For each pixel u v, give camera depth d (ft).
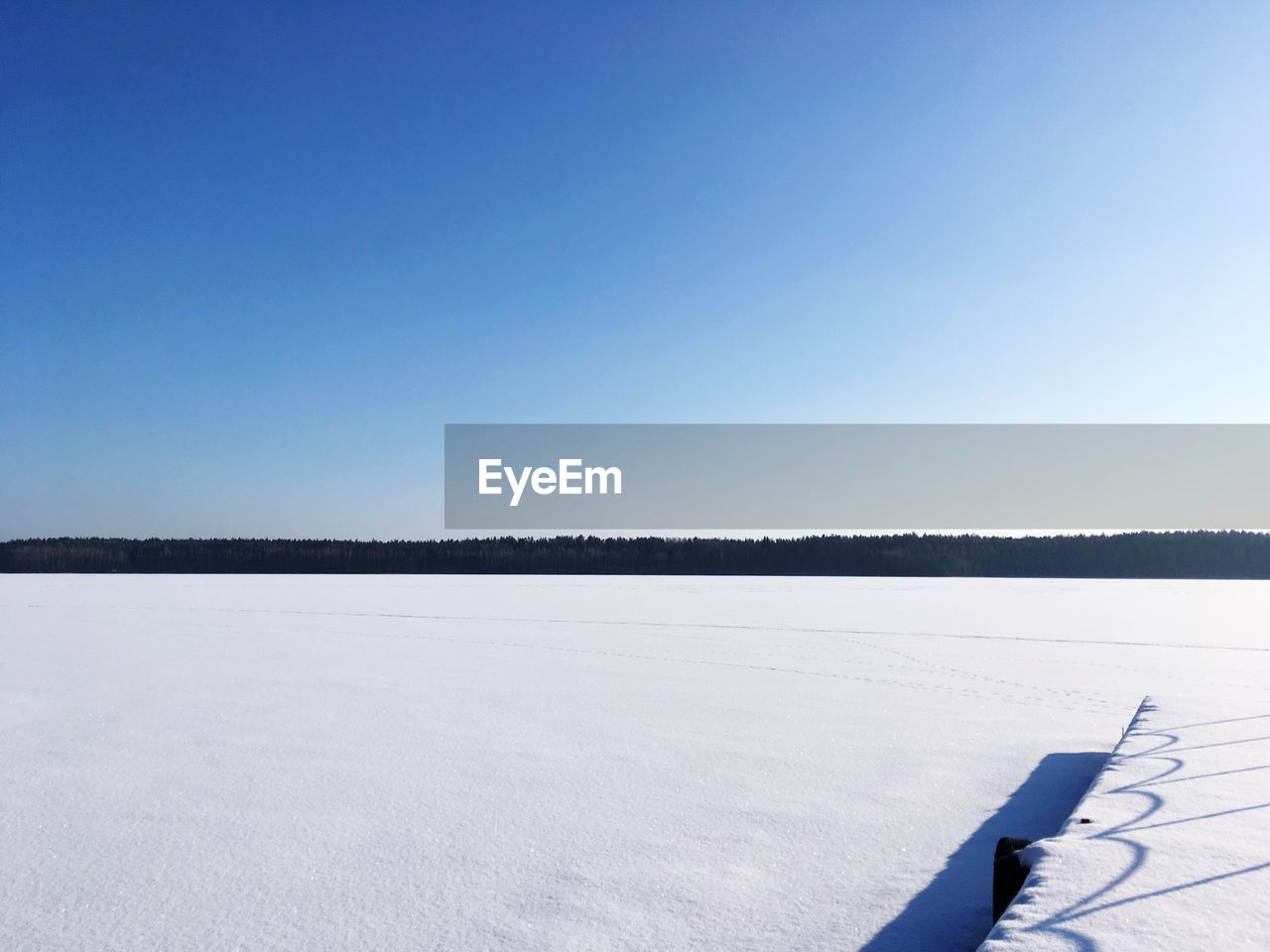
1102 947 7.68
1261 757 15.16
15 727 23.56
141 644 45.24
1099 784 13.42
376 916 11.31
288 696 28.55
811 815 15.43
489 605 76.18
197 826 15.02
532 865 13.09
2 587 111.34
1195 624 58.13
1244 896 8.82
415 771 18.72
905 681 32.04
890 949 10.12
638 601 83.05
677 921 11.02
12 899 11.98
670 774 18.42
